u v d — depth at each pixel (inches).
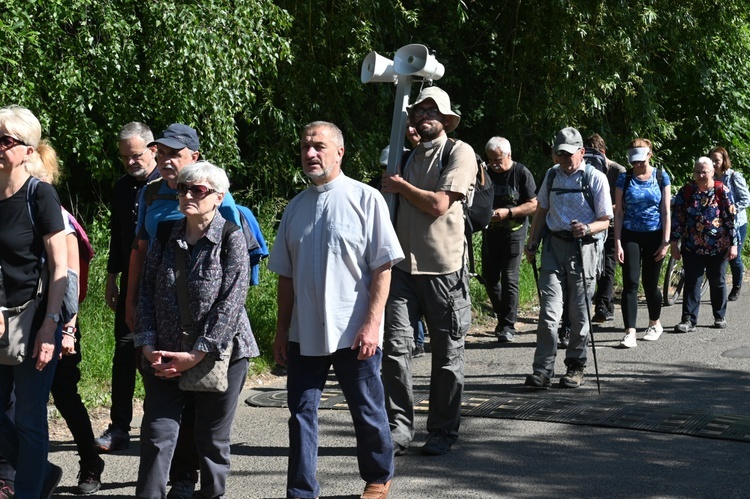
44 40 601.0
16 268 301.4
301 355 331.3
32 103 588.7
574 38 973.8
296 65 824.3
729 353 597.0
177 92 637.3
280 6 820.6
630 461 378.9
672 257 754.2
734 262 821.9
